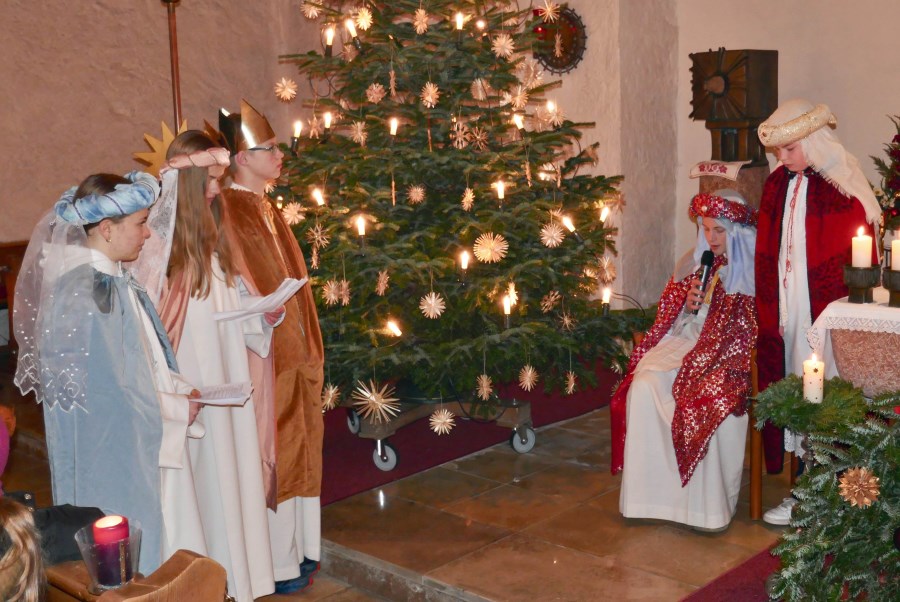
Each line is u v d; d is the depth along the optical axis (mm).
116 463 2607
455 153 4301
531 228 4289
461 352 4203
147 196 2557
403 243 4148
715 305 3883
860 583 2760
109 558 1851
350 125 4633
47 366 2531
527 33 4504
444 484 4320
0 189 6758
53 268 2559
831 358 3730
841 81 5531
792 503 3734
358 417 4848
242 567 3074
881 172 4730
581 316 4645
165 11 7430
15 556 1475
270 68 8148
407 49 4309
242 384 2850
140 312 2697
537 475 4406
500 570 3432
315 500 3549
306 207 4367
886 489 2715
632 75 6090
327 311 4438
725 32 6086
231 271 3135
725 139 5406
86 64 7070
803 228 3746
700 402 3598
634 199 6223
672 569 3389
